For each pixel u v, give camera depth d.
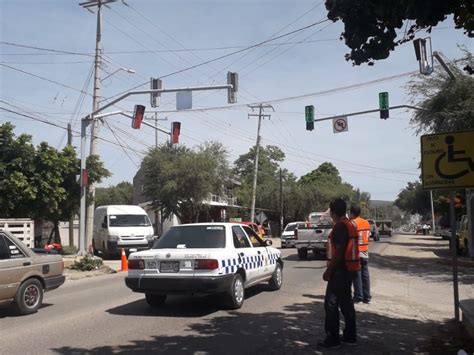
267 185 65.19
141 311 10.15
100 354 6.96
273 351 7.12
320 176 94.06
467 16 5.89
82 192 23.05
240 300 10.41
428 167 8.24
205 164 38.28
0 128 24.22
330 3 6.03
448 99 21.38
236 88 20.39
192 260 9.71
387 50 6.16
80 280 16.72
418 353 7.09
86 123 22.92
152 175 39.31
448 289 13.71
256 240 12.13
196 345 7.42
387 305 11.05
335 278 7.27
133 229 26.84
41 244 26.66
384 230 66.94
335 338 7.24
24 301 10.02
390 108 22.98
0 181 23.70
